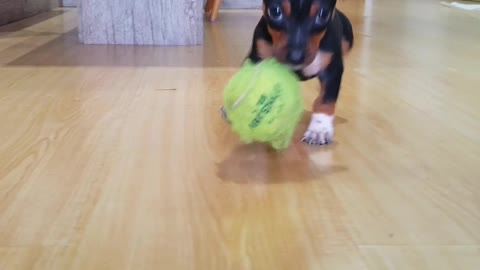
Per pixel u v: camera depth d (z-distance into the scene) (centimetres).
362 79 146
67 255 59
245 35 220
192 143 94
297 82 85
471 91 136
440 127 107
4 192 74
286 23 82
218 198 73
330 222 68
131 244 62
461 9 328
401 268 58
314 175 82
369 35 227
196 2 190
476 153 93
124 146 92
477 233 66
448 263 59
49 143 93
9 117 106
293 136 99
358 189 78
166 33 191
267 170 84
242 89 80
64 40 196
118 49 181
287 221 68
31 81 135
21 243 62
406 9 328
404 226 67
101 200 72
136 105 116
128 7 188
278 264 58
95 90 127
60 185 77
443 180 81
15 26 229
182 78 141
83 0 186
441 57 181
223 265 58
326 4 82
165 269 57
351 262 59
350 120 110
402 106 121
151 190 76
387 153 92
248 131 81
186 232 64
